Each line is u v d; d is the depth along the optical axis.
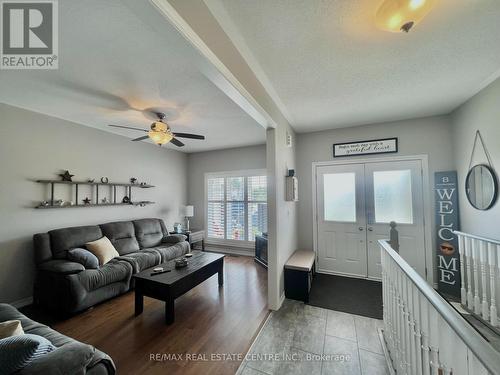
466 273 2.89
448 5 1.46
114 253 3.47
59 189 3.39
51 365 1.08
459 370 0.88
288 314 2.63
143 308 2.81
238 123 3.69
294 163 4.10
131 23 1.55
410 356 1.37
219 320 2.52
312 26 1.63
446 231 3.20
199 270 2.97
